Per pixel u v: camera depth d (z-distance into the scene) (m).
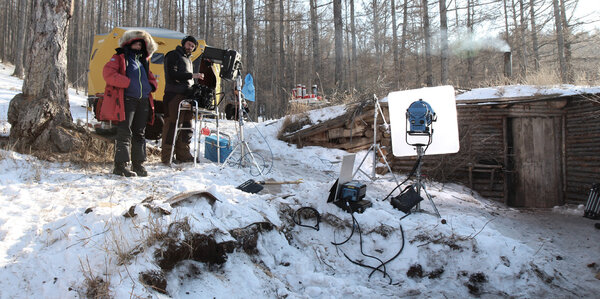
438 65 23.12
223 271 2.94
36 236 2.79
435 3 18.89
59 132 5.13
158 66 8.95
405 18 23.77
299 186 5.35
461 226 4.05
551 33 24.31
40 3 5.30
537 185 7.77
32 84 5.23
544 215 6.45
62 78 5.45
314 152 8.68
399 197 4.59
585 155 7.16
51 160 4.83
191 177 4.91
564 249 4.41
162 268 2.59
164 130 5.80
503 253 3.53
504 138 7.89
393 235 3.81
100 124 5.47
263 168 6.60
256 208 3.90
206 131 6.55
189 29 34.53
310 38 32.62
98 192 3.87
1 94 13.94
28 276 2.31
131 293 2.15
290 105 11.03
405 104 5.08
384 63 28.44
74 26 36.75
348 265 3.62
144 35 4.66
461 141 7.93
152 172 5.12
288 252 3.59
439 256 3.55
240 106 6.09
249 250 3.28
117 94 4.44
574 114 7.52
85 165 4.88
